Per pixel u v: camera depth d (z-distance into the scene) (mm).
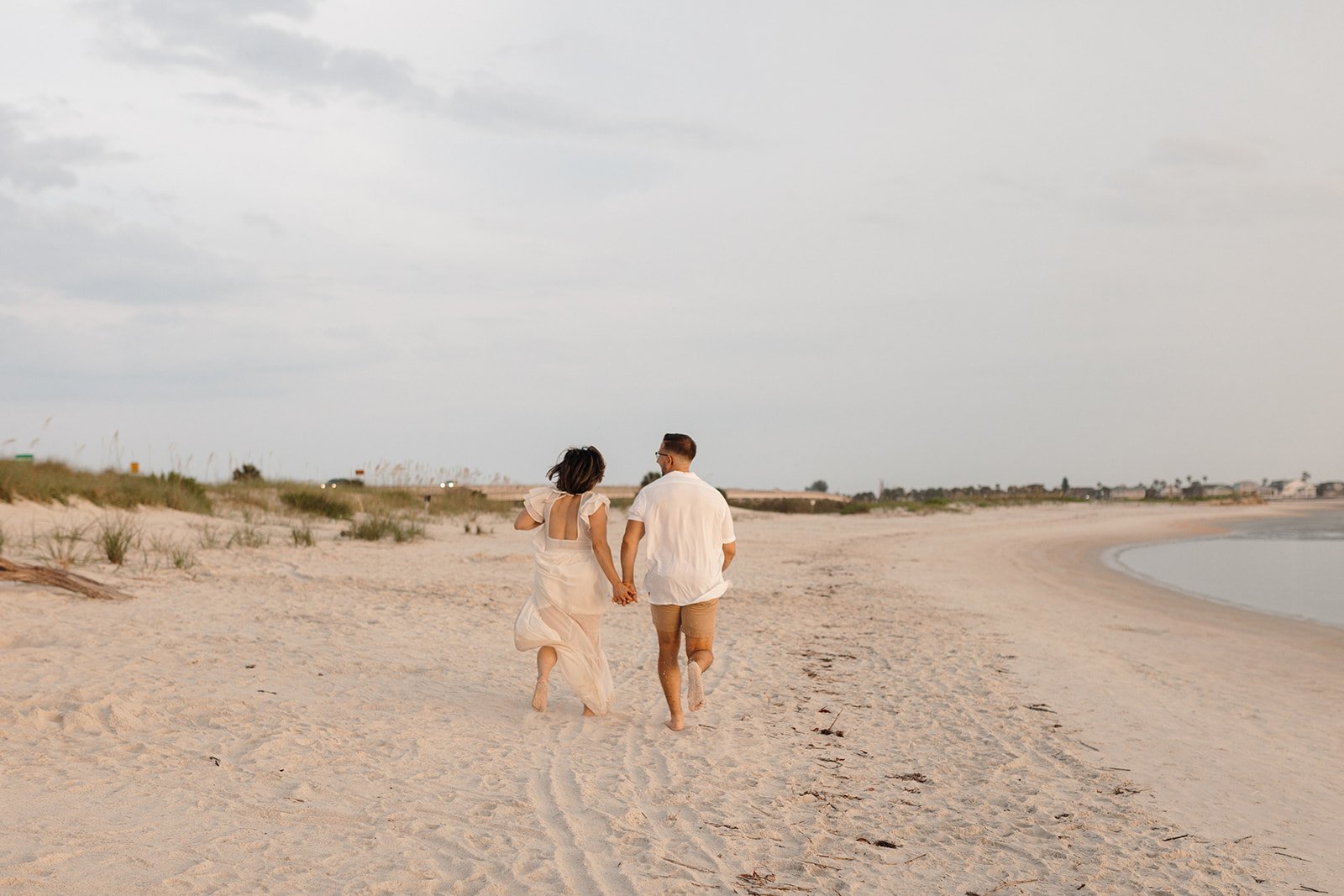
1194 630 14969
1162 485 160125
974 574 22688
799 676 8758
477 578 14508
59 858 3566
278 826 4109
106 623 8344
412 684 7164
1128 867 4512
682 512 6230
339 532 20781
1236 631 15234
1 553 11516
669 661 6398
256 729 5555
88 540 13727
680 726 6449
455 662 8148
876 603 15094
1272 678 10844
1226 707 8781
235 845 3859
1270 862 4727
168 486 20344
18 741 4949
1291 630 15734
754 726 6738
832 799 5227
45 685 6055
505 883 3707
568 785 5047
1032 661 10430
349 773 4949
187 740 5238
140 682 6355
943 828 4898
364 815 4332
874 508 62375
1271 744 7418
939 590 18000
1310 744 7535
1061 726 7359
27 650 7055
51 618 8352
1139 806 5488
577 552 6375
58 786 4348
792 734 6613
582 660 6449
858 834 4703
